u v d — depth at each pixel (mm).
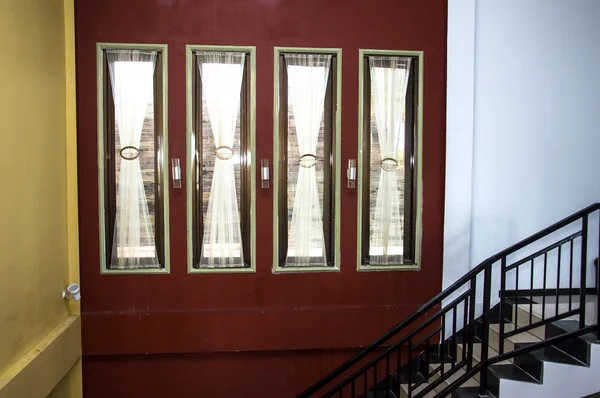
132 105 3670
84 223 3611
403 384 3572
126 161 3680
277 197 3766
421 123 3865
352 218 3838
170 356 3717
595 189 4156
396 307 3846
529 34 4070
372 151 3891
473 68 3902
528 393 3033
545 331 3404
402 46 3836
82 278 3619
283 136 3801
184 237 3697
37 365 2795
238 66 3744
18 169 2713
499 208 4105
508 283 4148
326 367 3850
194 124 3717
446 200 3898
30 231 2877
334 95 3805
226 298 3742
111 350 3594
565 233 4152
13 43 2648
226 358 3766
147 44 3621
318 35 3758
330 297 3828
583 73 4137
